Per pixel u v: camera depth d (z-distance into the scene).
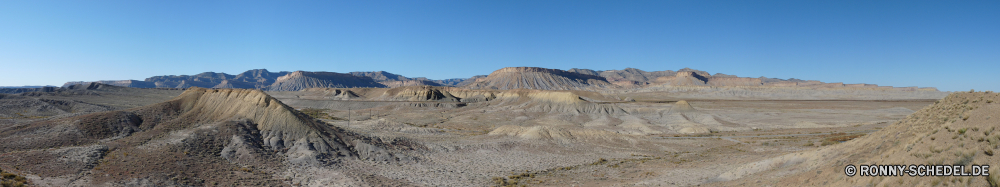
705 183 33.47
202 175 37.31
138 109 60.38
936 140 22.91
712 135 88.75
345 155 51.84
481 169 49.22
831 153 32.16
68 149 40.81
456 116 147.25
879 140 30.81
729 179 33.62
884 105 192.88
